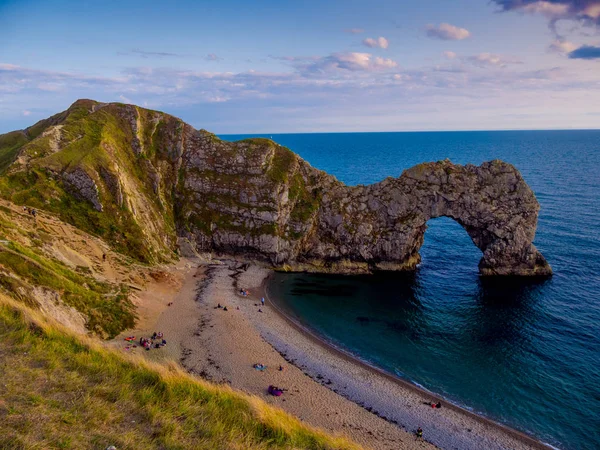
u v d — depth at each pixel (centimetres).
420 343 5988
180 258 8656
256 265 9044
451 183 8894
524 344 5875
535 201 8475
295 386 4709
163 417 1936
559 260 8962
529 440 4069
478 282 8312
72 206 7144
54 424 1720
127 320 5500
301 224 9238
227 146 10244
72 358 2317
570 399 4678
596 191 15275
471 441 4044
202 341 5441
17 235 5441
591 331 6147
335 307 7181
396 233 9025
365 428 4097
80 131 8869
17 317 2623
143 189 9000
